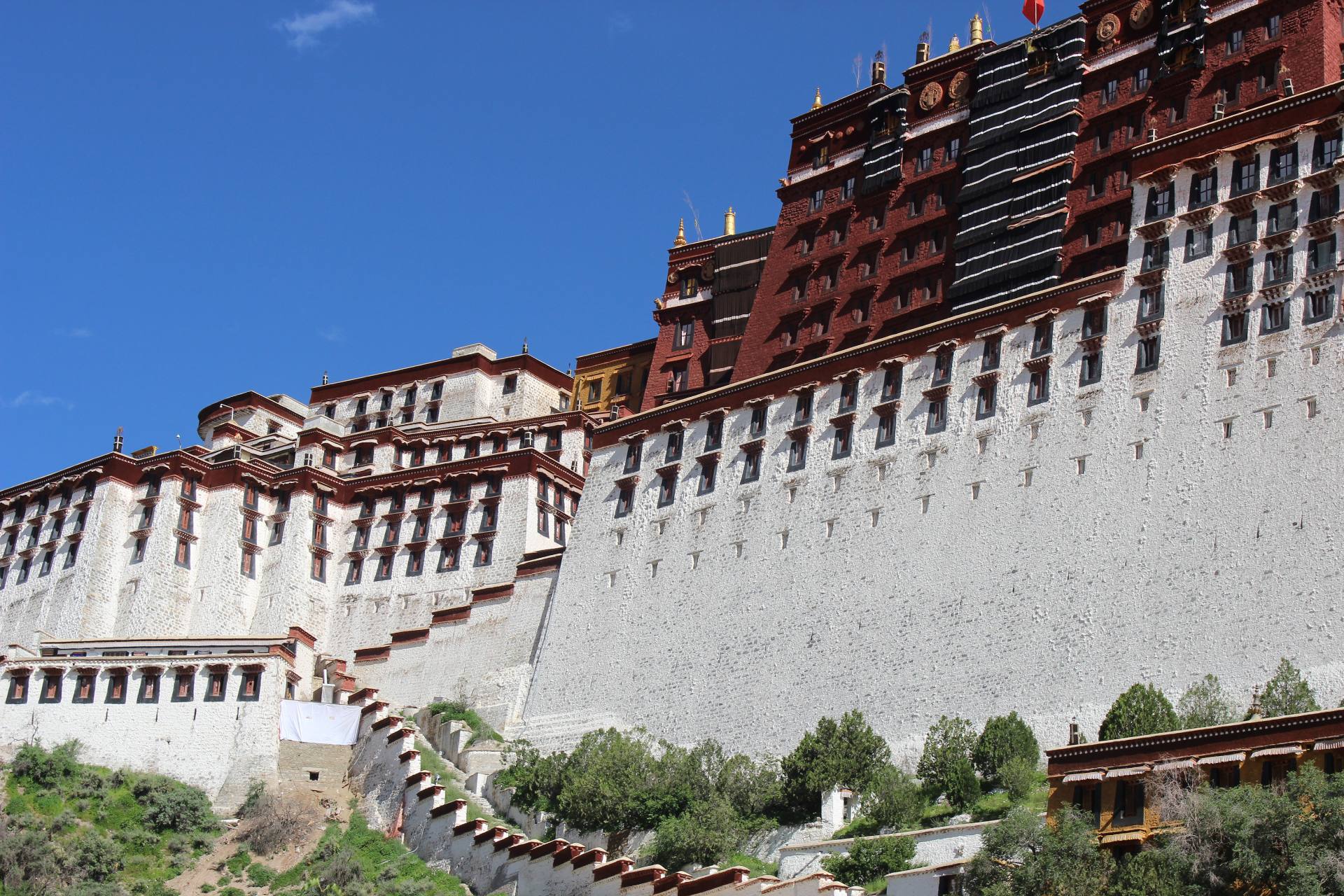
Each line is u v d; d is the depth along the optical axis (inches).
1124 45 4429.1
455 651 5039.4
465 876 3927.2
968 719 3909.9
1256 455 3720.5
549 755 4345.5
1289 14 4146.2
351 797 4350.4
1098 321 4062.5
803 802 3809.1
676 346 5285.4
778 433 4574.3
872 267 4734.3
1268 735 2898.6
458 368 6294.3
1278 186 3860.7
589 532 4891.7
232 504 5487.2
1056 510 3971.5
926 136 4766.2
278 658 4517.7
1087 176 4330.7
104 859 4042.8
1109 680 3735.2
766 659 4323.3
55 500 5634.8
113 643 4926.2
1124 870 2878.9
